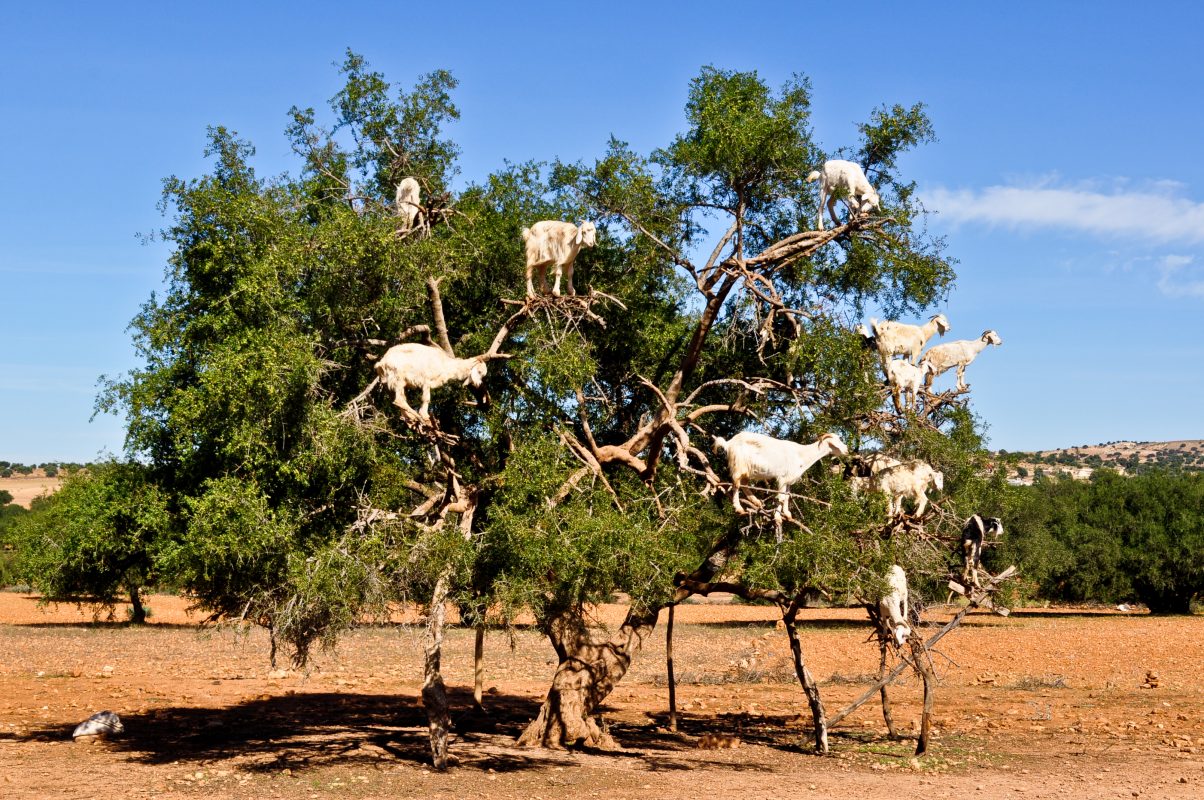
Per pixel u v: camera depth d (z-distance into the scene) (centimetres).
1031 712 2295
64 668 3112
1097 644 3878
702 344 1797
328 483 1486
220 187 1555
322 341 1516
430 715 1546
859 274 1784
